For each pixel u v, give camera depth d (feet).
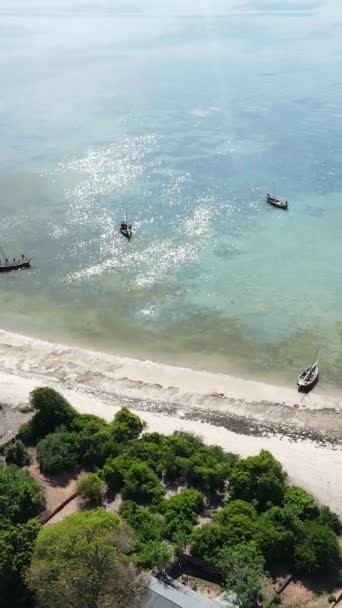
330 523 171.01
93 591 137.28
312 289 295.48
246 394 234.17
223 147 447.42
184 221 353.51
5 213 368.48
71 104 555.28
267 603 151.02
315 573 159.33
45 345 264.93
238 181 396.37
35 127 501.15
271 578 158.81
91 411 221.46
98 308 289.12
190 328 274.36
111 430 202.39
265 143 453.58
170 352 260.21
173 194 382.22
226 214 359.87
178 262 318.86
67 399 228.63
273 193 381.40
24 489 174.81
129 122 501.97
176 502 174.70
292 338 266.16
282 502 175.63
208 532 162.91
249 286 298.97
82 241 339.16
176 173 408.46
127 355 258.37
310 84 592.19
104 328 275.80
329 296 290.35
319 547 160.56
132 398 231.71
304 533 164.66
